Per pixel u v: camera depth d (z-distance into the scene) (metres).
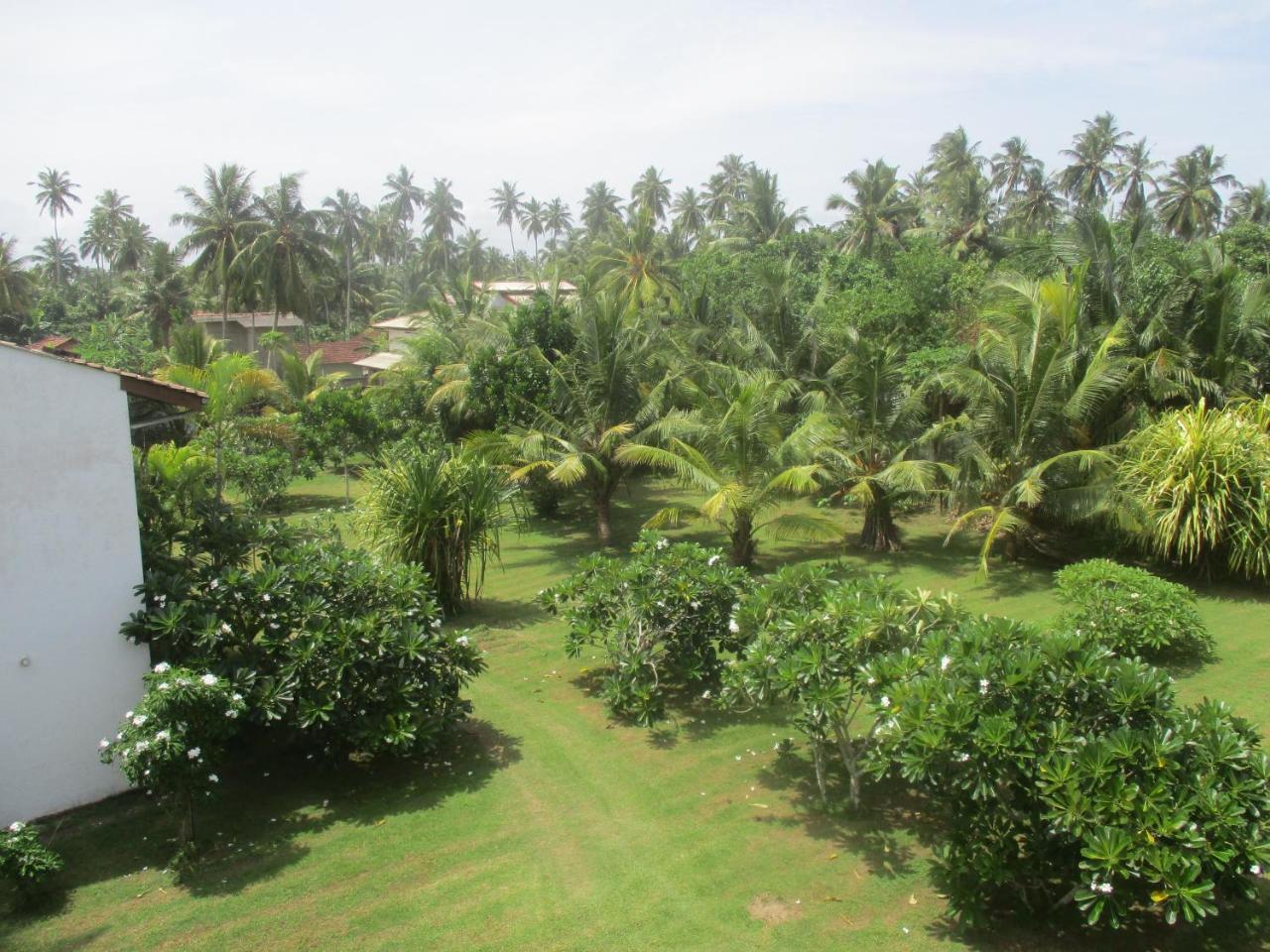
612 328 17.72
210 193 38.94
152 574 7.48
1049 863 5.27
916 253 22.55
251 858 6.53
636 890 6.02
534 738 8.65
